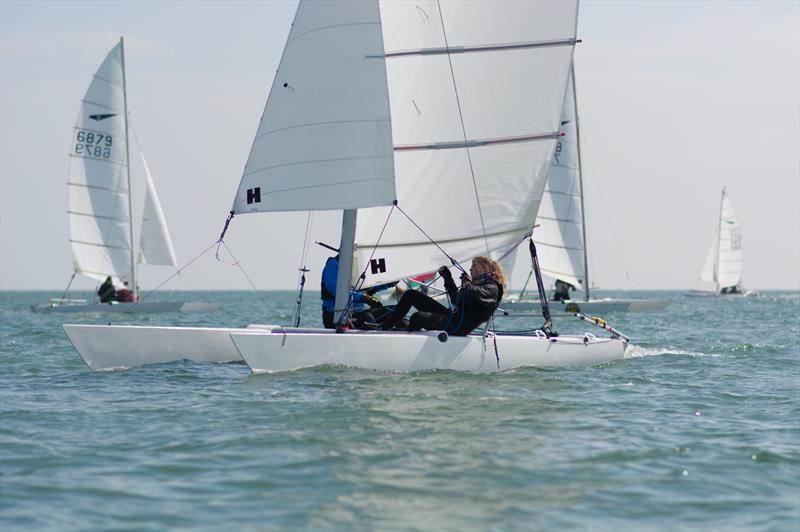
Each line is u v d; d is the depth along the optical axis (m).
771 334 65.62
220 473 19.44
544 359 35.81
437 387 30.52
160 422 24.94
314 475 19.25
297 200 34.12
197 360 37.47
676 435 23.78
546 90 37.66
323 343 33.34
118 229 107.44
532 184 37.72
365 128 33.91
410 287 40.69
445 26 36.59
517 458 20.84
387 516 16.64
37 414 26.27
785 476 19.80
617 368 37.34
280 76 34.22
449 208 36.81
